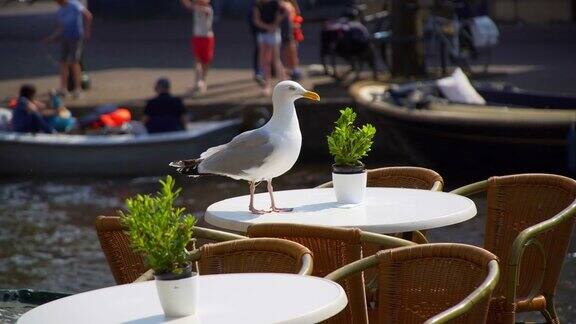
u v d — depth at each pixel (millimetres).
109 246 5398
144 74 23281
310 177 16609
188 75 22984
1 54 27156
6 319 5762
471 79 20906
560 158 14125
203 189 15406
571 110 14422
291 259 4711
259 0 20250
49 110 18297
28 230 12938
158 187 16172
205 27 20328
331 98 18375
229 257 4871
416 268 4574
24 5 39250
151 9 36344
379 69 22766
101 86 21625
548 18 31672
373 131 5902
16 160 16875
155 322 3896
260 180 5703
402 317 4605
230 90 20562
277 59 21109
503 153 14305
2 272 10750
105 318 3988
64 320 3992
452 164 14789
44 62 25844
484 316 4168
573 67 22562
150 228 3793
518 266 5301
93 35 31312
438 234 11234
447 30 20844
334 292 4086
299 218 5574
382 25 22984
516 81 20672
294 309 3914
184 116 17234
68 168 16828
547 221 5391
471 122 14180
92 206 14695
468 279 4445
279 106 5570
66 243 12094
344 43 20578
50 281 10367
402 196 6070
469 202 5809
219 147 5723
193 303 3947
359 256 4961
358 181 5883
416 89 15852
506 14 32031
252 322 3805
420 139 14867
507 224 6113
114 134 17422
